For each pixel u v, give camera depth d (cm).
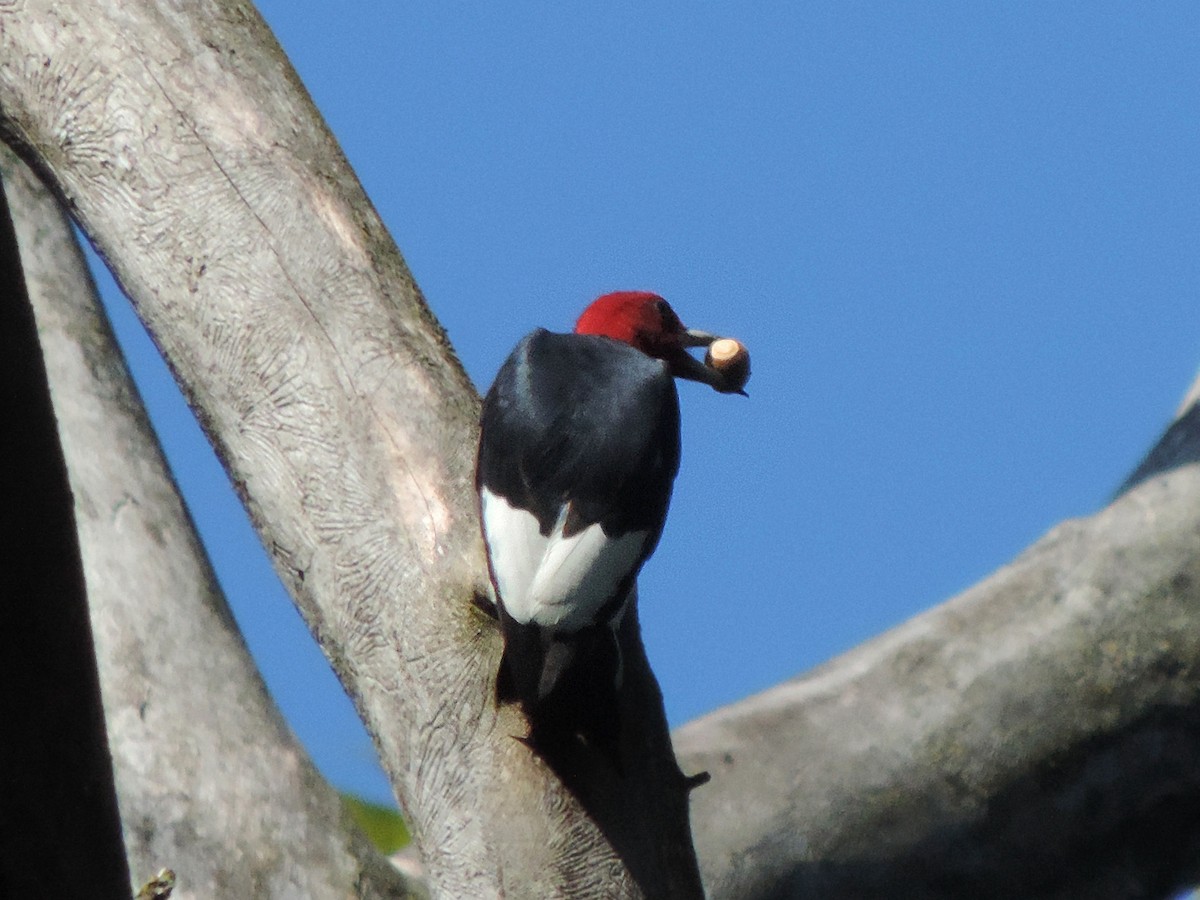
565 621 938
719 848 1234
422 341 1079
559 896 906
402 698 985
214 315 1095
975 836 1247
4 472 768
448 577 997
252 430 1070
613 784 927
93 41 1152
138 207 1127
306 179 1125
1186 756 1248
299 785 1220
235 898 1171
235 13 1182
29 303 779
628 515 980
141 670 1241
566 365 1057
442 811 947
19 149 1173
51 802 791
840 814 1245
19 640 780
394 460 1037
